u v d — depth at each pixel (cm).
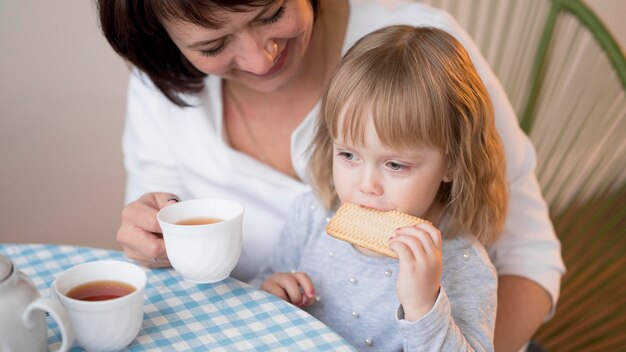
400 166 124
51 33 212
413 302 113
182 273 116
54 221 229
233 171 159
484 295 128
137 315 99
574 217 223
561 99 213
